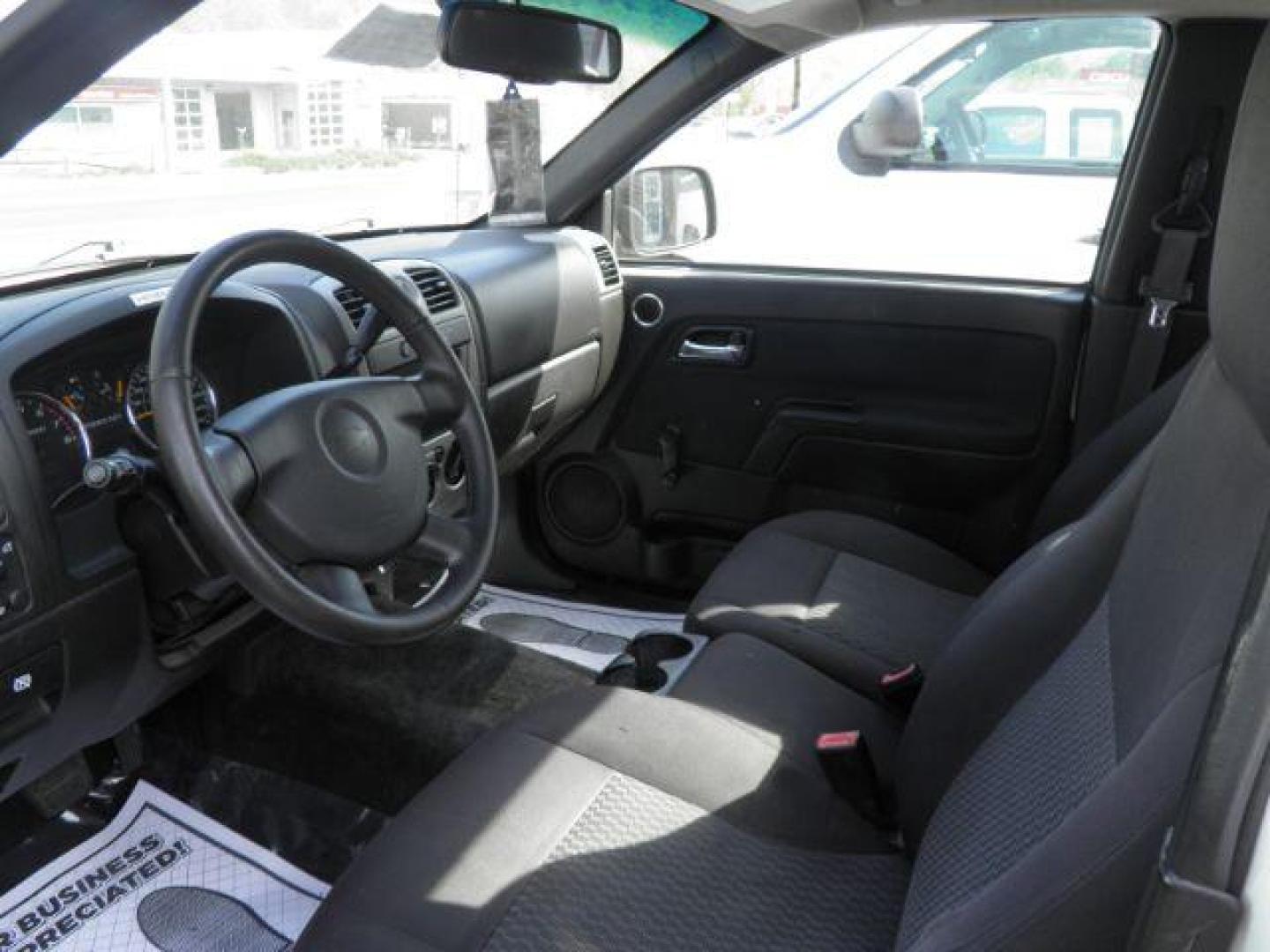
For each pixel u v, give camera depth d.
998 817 0.99
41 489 1.27
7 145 1.26
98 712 1.48
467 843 1.14
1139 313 2.10
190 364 1.17
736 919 1.09
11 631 1.26
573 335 2.23
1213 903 0.58
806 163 2.61
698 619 1.76
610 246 2.41
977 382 2.25
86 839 1.84
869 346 2.29
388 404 1.34
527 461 2.39
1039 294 2.18
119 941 1.66
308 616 1.18
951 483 2.31
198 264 1.21
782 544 1.93
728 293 2.35
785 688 1.52
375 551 1.27
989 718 1.18
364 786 1.95
